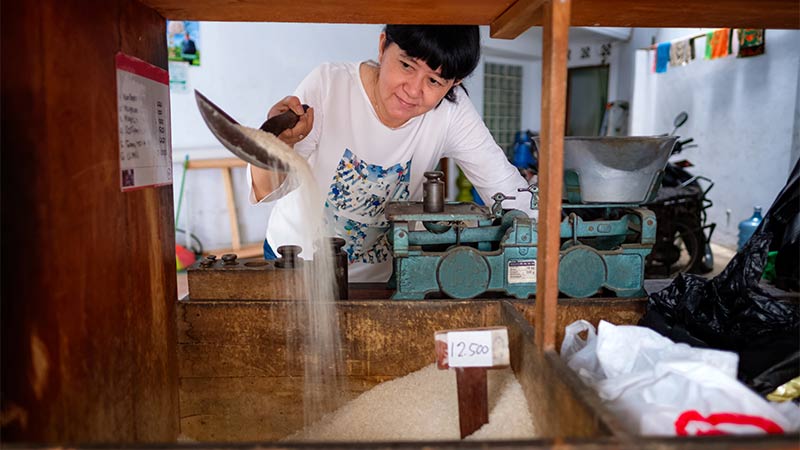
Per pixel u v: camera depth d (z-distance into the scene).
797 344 1.10
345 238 1.92
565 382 0.88
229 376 1.41
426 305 1.39
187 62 5.05
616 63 8.59
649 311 1.31
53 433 0.85
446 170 7.62
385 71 1.56
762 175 5.27
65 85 0.89
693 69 6.41
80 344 0.93
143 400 1.18
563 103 0.98
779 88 5.05
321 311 1.40
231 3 1.20
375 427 1.25
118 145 1.06
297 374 1.41
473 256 1.47
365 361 1.41
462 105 1.90
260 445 0.70
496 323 1.39
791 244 1.41
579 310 1.39
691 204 4.40
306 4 1.21
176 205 5.19
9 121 0.79
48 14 0.85
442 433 1.18
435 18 1.33
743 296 1.22
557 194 0.99
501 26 1.30
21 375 0.81
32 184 0.82
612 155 1.42
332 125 1.77
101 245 1.00
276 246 1.92
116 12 1.06
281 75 5.52
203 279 1.42
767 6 1.22
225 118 1.03
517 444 0.70
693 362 0.89
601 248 1.63
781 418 0.84
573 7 1.24
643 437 0.69
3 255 0.78
